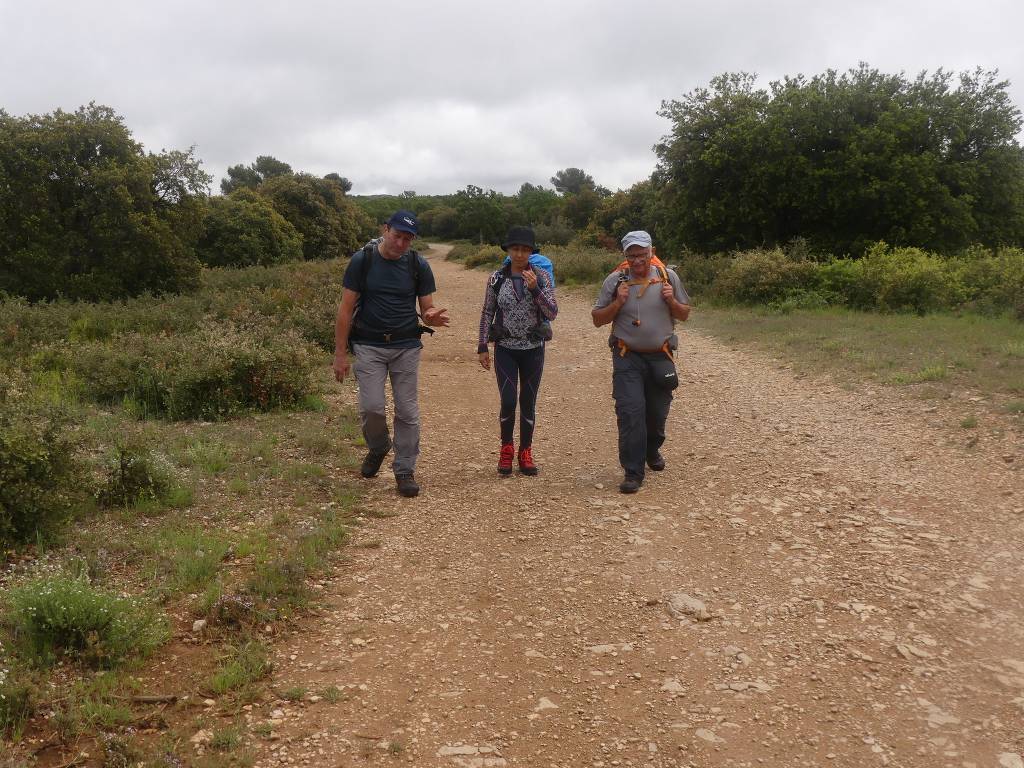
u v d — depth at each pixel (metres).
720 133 23.52
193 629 3.26
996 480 5.06
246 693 2.85
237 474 5.35
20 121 15.73
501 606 3.63
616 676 3.06
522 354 5.45
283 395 7.51
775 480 5.30
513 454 5.66
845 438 6.23
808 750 2.62
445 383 9.27
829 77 23.97
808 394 7.88
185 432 6.50
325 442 6.15
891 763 2.54
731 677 3.04
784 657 3.17
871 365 8.70
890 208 22.53
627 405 5.11
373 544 4.30
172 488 4.86
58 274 15.59
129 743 2.52
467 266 38.53
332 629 3.38
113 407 7.39
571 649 3.25
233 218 38.81
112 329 11.57
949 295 13.94
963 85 23.48
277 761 2.51
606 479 5.47
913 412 6.76
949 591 3.66
